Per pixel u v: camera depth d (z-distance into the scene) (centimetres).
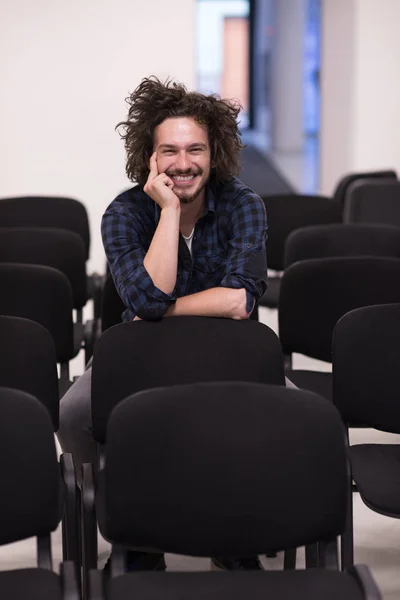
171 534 232
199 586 221
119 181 788
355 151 843
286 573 227
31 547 339
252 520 231
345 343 300
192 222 300
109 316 354
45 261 447
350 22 833
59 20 762
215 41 2167
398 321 301
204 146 286
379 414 302
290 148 1662
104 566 296
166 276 286
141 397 231
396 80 833
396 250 453
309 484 231
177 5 767
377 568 328
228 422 231
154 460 229
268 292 514
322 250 450
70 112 777
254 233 295
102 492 267
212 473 231
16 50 764
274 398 233
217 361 290
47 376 297
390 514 270
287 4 1608
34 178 785
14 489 229
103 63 771
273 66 1666
